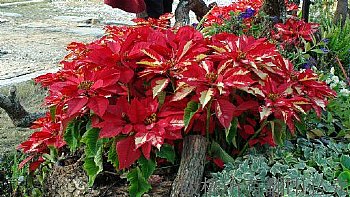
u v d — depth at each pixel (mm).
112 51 2084
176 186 1987
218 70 1981
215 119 2109
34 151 2496
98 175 2193
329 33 3842
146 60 2090
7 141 4238
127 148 1912
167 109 2031
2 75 6238
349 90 3027
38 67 6699
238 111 2035
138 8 3617
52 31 9383
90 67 2189
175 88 2094
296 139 2387
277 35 3182
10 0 13789
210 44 2318
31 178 2672
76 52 2748
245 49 2113
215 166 2143
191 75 1954
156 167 2141
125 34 2637
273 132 2062
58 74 2311
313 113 2447
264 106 1992
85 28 9789
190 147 2021
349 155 2314
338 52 3754
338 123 2592
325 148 2256
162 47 2166
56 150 2396
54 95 2229
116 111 1979
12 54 7426
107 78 1973
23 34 9055
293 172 1943
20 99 5293
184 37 2318
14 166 3029
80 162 2309
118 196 2111
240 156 2154
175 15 3980
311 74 2197
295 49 3348
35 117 3482
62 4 13617
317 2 4871
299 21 3377
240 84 1900
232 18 3297
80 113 2092
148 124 1961
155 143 1847
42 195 2561
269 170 2035
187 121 1911
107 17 11336
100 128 2057
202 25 3818
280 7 3311
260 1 3875
